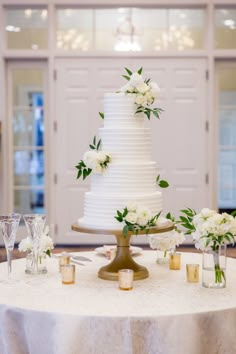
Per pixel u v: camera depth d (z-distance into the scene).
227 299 2.14
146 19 6.49
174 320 1.92
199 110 6.46
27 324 1.99
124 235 2.32
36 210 6.63
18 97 6.55
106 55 6.42
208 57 6.40
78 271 2.66
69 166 6.48
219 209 6.63
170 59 6.43
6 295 2.20
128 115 2.52
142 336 1.91
